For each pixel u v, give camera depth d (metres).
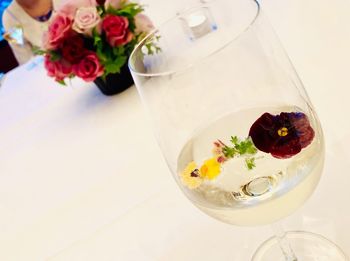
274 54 0.23
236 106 0.24
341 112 0.34
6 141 0.58
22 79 0.84
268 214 0.22
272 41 0.23
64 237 0.36
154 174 0.39
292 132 0.22
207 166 0.22
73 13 0.50
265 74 0.23
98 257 0.33
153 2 0.78
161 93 0.23
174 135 0.24
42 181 0.45
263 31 0.22
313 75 0.40
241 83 0.23
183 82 0.23
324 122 0.34
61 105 0.61
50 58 0.52
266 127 0.22
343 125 0.33
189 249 0.30
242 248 0.29
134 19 0.52
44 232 0.38
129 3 0.53
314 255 0.26
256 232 0.29
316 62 0.42
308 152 0.22
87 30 0.49
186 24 0.35
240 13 0.26
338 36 0.44
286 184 0.21
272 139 0.22
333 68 0.40
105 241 0.34
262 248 0.28
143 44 0.27
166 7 0.73
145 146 0.43
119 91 0.56
